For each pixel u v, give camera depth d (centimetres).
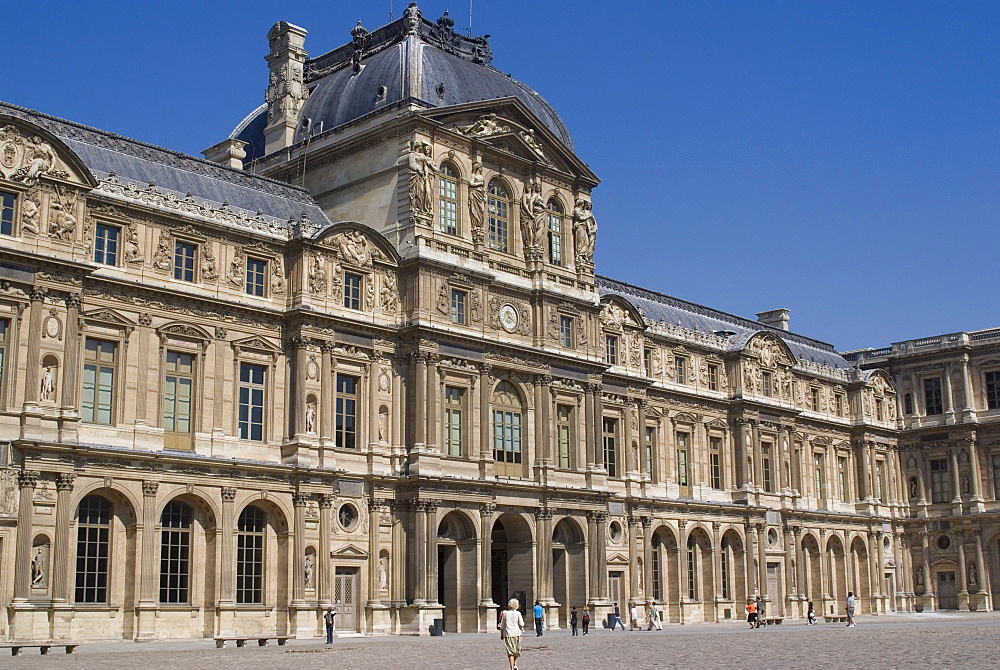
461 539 7288
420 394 7050
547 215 8181
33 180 5638
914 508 11969
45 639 5388
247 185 7169
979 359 11856
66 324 5672
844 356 12850
